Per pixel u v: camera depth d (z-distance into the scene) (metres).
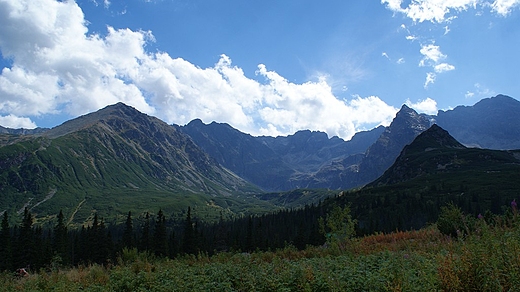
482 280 7.30
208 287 13.37
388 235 29.86
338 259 17.36
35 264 63.62
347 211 30.08
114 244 81.62
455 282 7.45
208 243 93.44
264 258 24.22
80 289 17.08
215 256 28.34
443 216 23.02
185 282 14.69
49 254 65.06
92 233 74.44
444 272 7.86
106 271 23.98
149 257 34.31
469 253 8.11
